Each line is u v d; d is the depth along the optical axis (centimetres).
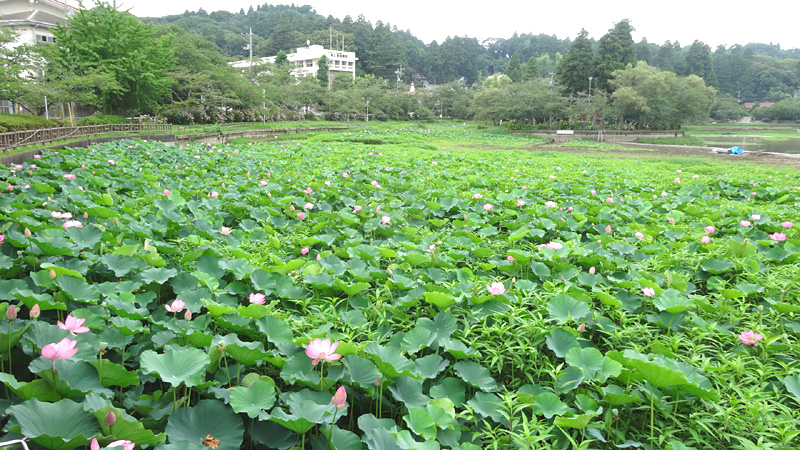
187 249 559
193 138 2839
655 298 418
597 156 2397
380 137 3566
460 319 410
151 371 267
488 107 5719
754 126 7994
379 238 671
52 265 377
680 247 624
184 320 362
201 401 264
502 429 288
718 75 9894
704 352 387
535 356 350
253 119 4706
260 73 5794
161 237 575
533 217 748
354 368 300
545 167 1581
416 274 496
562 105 5100
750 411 291
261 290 425
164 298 446
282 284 437
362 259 524
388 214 722
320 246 598
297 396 275
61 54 2567
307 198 786
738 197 1107
